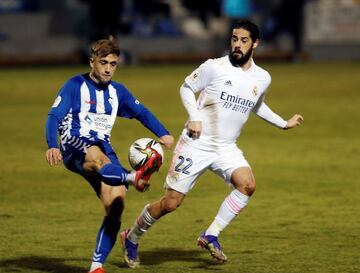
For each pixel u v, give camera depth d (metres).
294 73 140.62
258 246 31.69
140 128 73.62
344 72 140.88
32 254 30.47
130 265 28.41
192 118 27.42
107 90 26.67
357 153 58.38
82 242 32.50
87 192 44.25
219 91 27.67
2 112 86.00
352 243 32.12
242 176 27.80
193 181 28.27
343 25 185.50
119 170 24.67
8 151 59.75
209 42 192.25
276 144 63.50
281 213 38.34
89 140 26.19
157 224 36.03
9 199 42.22
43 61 167.38
